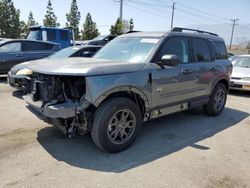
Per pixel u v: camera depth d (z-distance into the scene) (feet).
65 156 11.94
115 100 12.00
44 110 11.67
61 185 9.63
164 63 13.38
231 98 27.71
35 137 13.99
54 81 11.71
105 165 11.24
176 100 15.26
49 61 14.02
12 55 31.19
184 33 16.26
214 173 10.89
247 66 31.89
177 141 14.33
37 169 10.71
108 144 12.03
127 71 12.32
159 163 11.60
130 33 17.19
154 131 15.85
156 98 13.83
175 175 10.62
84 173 10.52
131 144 13.20
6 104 20.77
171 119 18.53
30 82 13.79
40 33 47.52
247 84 28.12
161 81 13.87
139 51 14.47
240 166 11.60
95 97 11.12
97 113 11.68
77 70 11.19
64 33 50.03
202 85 17.25
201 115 19.80
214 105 19.21
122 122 12.50
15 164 11.04
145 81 12.96
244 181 10.37
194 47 16.80
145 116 13.79
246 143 14.39
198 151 13.05
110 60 14.17
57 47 35.12
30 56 32.48
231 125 17.61
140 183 9.96
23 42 32.35
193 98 16.72
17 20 167.94
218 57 19.24
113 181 10.02
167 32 15.21
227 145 13.99
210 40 18.62
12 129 15.11
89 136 14.28
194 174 10.75
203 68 17.06
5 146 12.76
